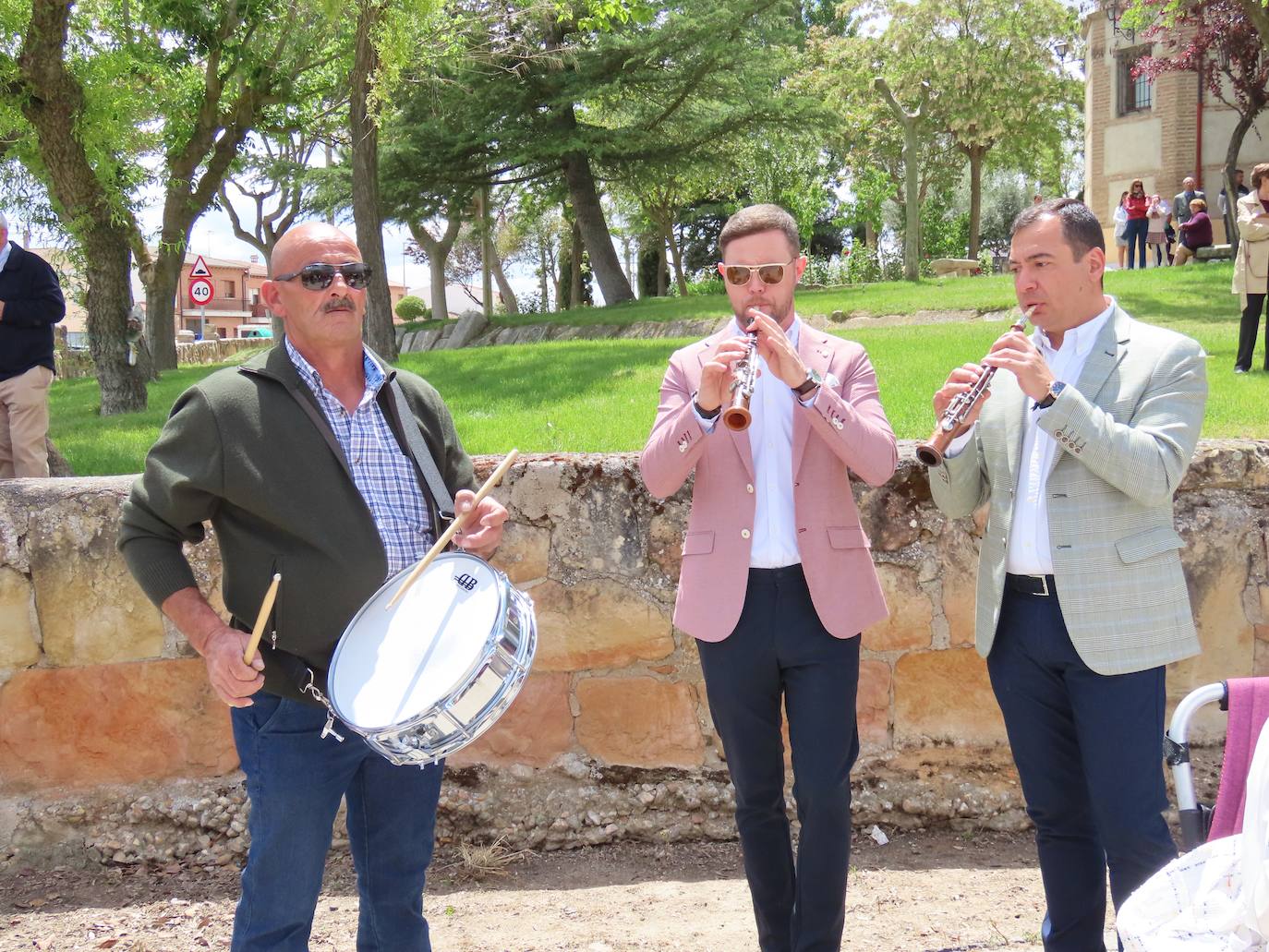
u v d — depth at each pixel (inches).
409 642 96.1
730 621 114.0
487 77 898.7
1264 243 297.9
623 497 158.7
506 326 829.2
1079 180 1807.3
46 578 153.2
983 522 157.3
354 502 101.0
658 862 153.8
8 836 152.5
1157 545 106.7
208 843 154.6
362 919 108.4
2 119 473.7
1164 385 107.0
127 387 470.6
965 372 109.7
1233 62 882.1
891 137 1364.4
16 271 216.2
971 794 158.4
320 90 699.4
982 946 128.2
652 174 1002.1
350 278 101.7
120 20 542.0
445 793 157.9
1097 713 107.3
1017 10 1151.6
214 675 94.7
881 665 158.9
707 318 686.5
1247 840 67.1
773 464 117.0
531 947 130.6
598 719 159.9
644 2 493.4
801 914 115.1
